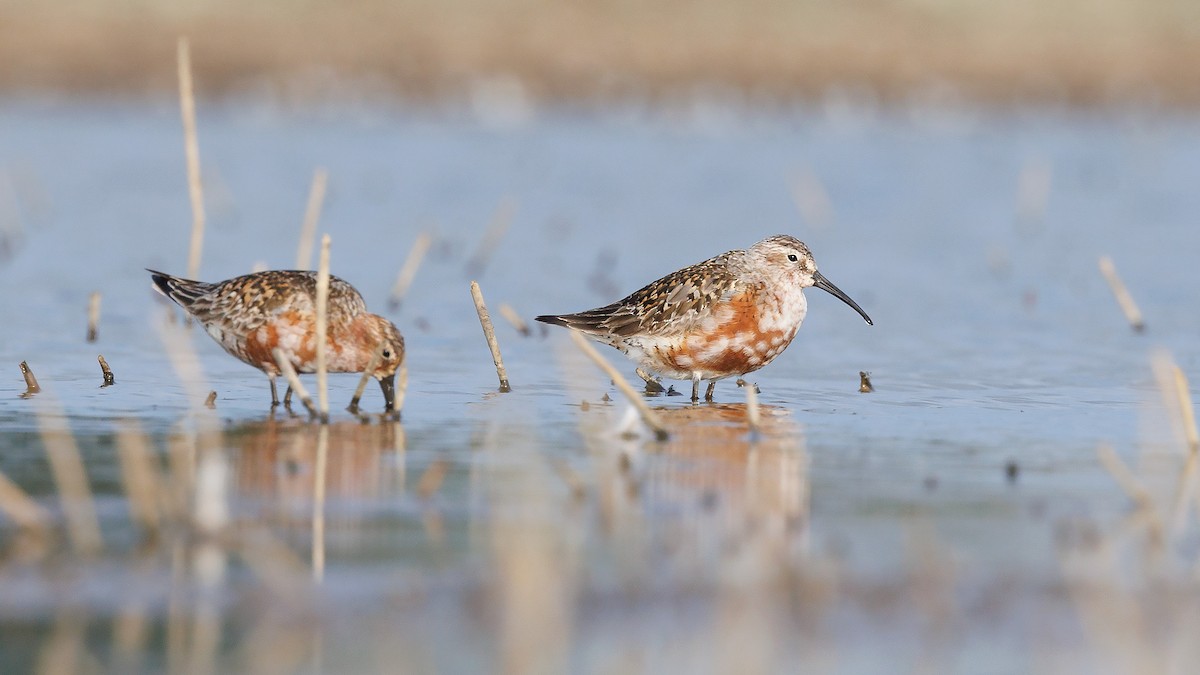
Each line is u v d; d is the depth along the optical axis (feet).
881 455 43.27
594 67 160.35
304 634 28.45
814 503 37.78
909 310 70.74
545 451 42.98
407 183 112.16
